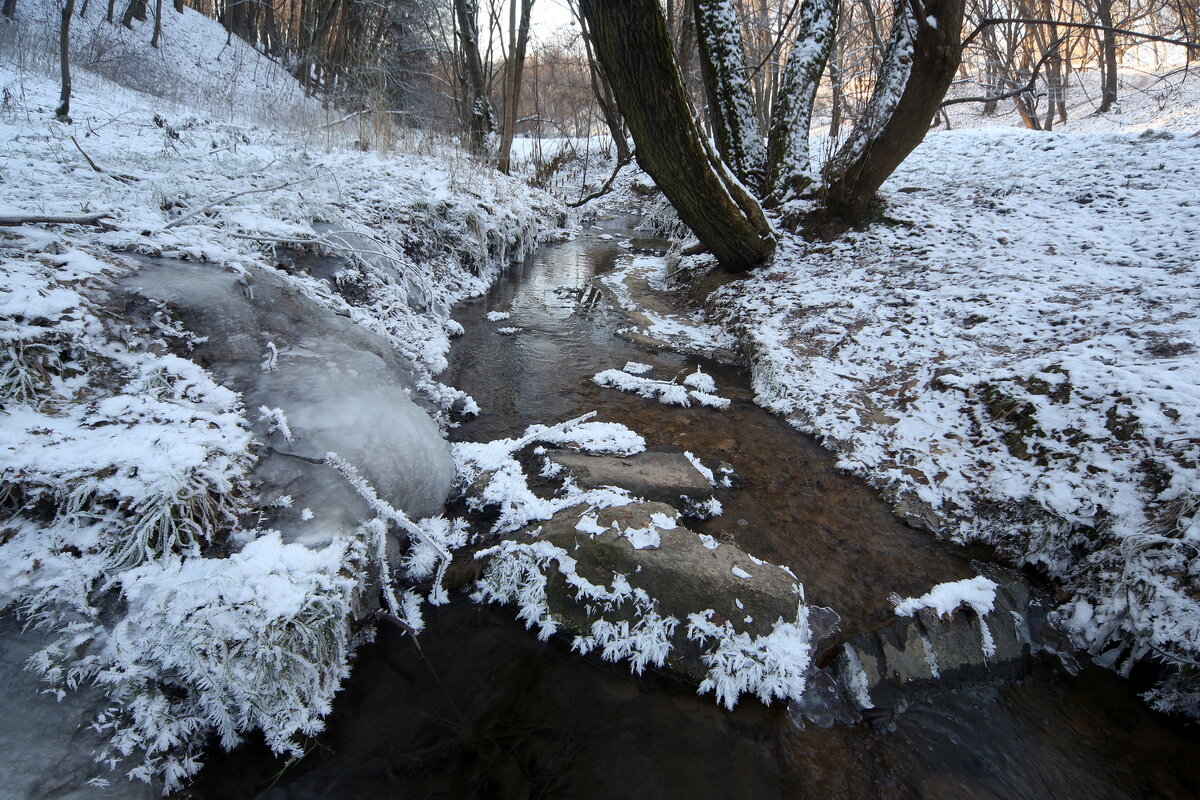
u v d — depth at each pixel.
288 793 1.98
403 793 2.01
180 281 3.12
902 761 2.23
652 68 5.33
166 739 1.91
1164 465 2.95
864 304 5.71
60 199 3.78
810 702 2.40
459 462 3.62
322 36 16.83
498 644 2.60
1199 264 4.71
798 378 4.93
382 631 2.59
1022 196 7.34
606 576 2.70
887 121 6.82
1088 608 2.80
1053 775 2.21
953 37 6.20
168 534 2.12
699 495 3.50
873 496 3.72
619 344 6.08
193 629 1.96
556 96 23.83
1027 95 15.80
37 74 8.25
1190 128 13.60
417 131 12.31
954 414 4.07
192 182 5.00
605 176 19.22
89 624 1.93
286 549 2.27
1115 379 3.51
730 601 2.59
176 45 16.94
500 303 7.16
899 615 2.74
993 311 4.90
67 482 2.05
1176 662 2.43
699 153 6.04
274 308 3.54
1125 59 25.17
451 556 2.93
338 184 6.09
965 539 3.34
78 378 2.43
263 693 2.02
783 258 7.23
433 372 4.87
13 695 1.77
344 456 2.78
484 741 2.20
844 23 12.45
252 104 11.52
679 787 2.09
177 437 2.37
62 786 1.71
